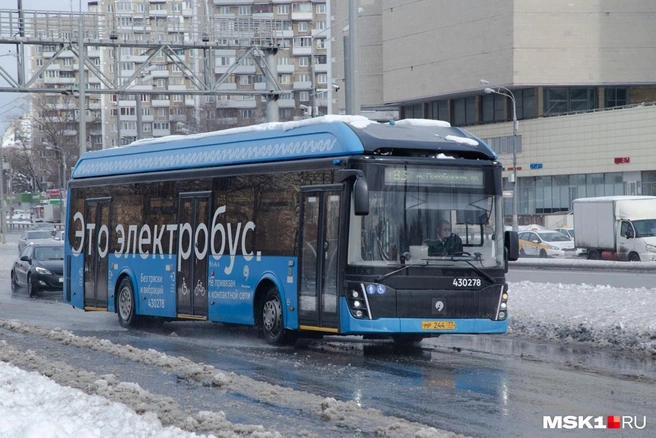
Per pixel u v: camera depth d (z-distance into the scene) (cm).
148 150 2311
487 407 1159
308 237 1720
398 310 1619
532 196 9244
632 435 1002
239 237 1922
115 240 2384
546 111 9081
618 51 8781
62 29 4081
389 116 11012
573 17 8712
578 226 5581
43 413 1030
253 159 1908
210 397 1190
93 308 2473
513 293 2597
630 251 5250
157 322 2316
